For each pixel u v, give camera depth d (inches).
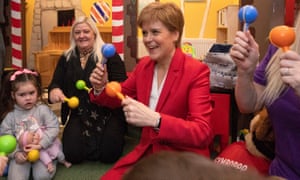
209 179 13.4
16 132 76.2
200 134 50.0
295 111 40.7
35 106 79.4
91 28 86.0
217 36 173.6
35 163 76.0
